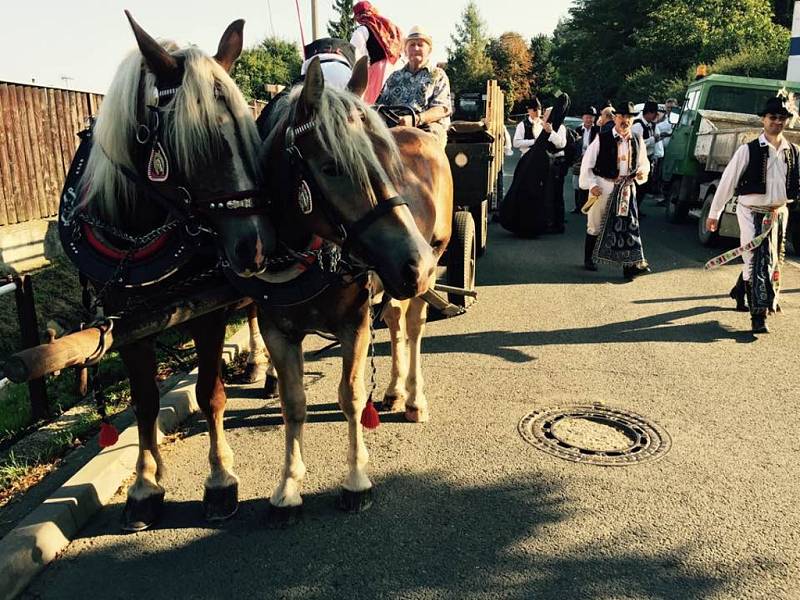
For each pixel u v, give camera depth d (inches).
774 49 1069.1
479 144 268.4
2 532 126.0
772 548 119.8
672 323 254.4
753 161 235.0
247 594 111.3
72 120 330.3
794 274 334.6
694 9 1333.7
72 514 129.9
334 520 131.9
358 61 119.6
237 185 101.9
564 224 501.0
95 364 105.3
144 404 130.2
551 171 437.7
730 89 482.6
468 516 131.9
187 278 119.3
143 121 106.0
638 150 314.5
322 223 109.0
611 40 1652.3
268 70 1327.5
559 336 241.1
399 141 163.5
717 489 139.4
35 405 176.2
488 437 164.7
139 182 108.9
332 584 113.1
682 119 516.4
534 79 2751.0
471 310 275.4
